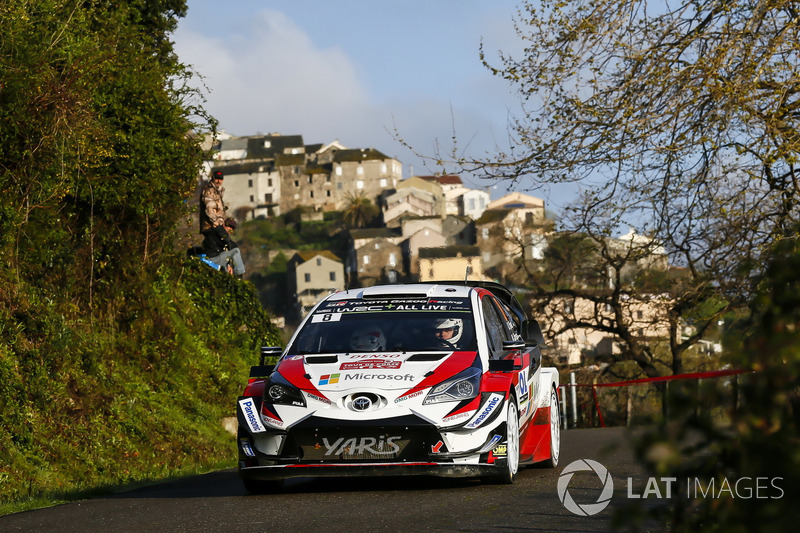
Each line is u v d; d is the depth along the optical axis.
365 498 18.12
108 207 37.03
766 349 5.14
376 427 18.66
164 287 43.41
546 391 24.47
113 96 36.47
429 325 21.48
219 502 18.58
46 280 34.47
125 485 24.11
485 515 15.23
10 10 29.52
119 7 41.91
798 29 31.70
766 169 34.34
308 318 22.28
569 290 83.44
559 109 34.41
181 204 42.25
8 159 30.34
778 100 31.91
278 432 19.00
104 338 36.44
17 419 26.77
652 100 33.22
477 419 19.00
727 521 5.28
